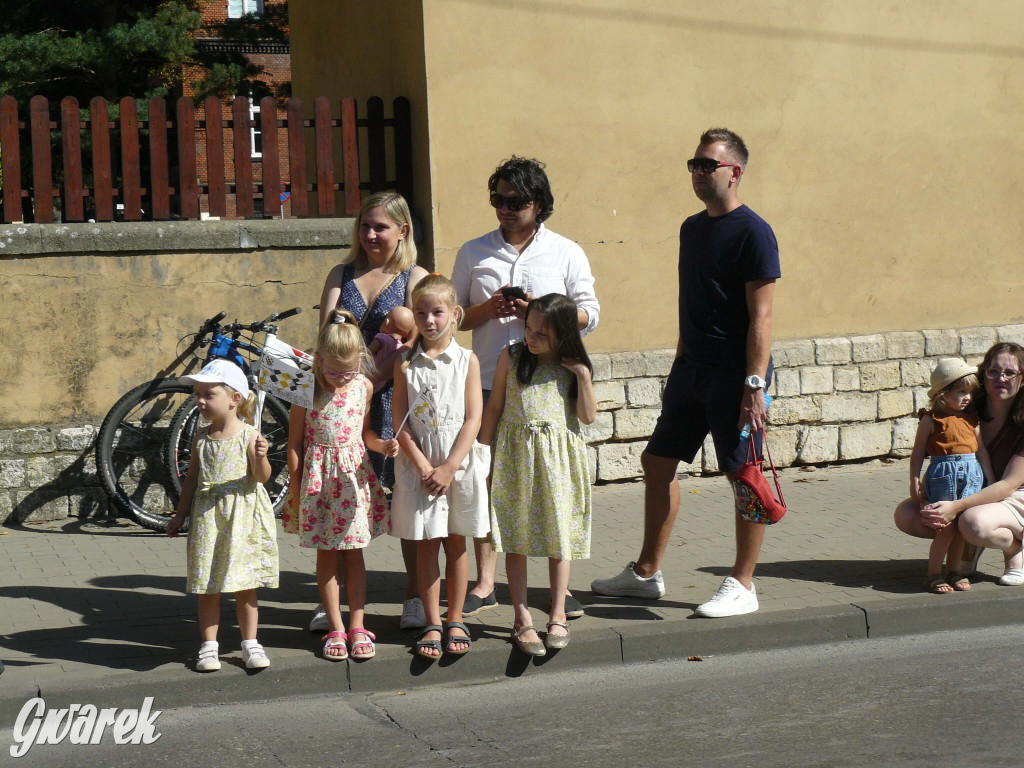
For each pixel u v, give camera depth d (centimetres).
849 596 706
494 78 977
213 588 579
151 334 923
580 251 706
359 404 609
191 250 927
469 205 977
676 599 712
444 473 595
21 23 2186
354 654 601
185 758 514
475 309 680
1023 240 1167
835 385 1098
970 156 1140
